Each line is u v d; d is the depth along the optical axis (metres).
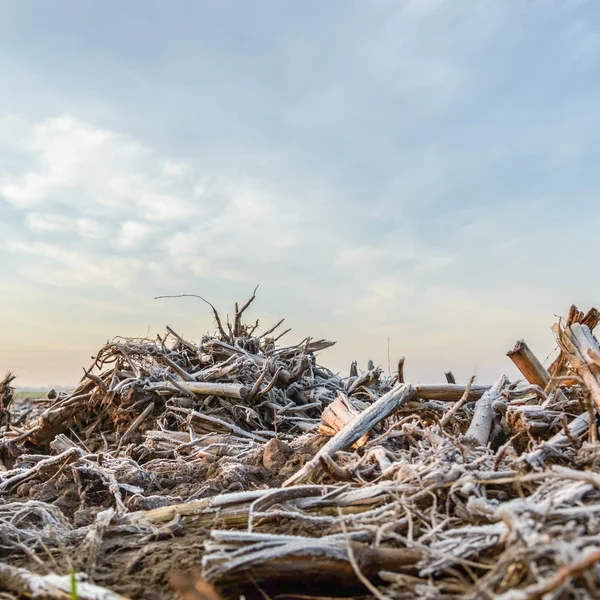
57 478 4.68
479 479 2.94
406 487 3.07
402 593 2.15
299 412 7.50
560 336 4.32
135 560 2.77
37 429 7.30
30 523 3.59
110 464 4.92
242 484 4.29
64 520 3.69
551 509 2.32
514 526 2.15
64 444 5.61
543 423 3.94
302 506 3.18
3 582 2.51
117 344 7.97
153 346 8.12
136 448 6.18
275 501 3.20
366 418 4.60
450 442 3.91
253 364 8.13
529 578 1.92
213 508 3.36
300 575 2.31
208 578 2.23
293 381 8.04
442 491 2.98
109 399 7.25
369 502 3.14
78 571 2.74
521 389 4.84
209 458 5.23
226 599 2.37
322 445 4.97
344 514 3.08
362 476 3.78
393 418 5.46
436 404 5.64
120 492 4.38
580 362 4.07
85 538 3.16
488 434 4.46
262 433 6.64
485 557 2.31
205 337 9.35
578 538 1.99
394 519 2.77
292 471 4.45
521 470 3.02
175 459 5.64
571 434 3.57
